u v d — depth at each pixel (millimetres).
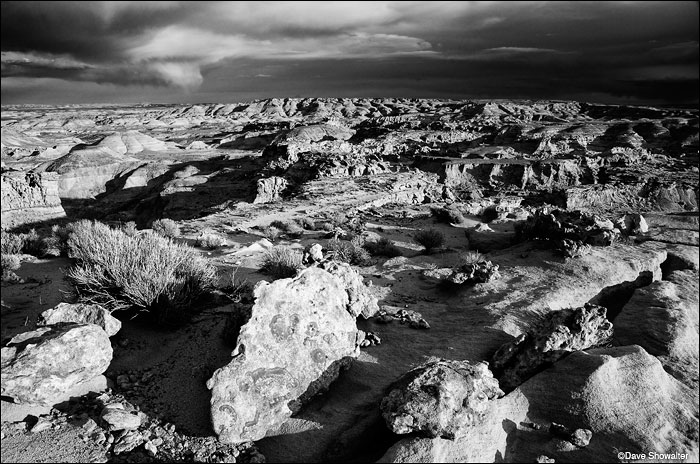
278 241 25781
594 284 15383
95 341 9086
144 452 7527
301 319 9391
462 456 6898
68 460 7246
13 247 20172
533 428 7957
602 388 8453
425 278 17516
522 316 12875
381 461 6734
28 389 8195
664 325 11812
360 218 37719
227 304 12930
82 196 121562
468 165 94438
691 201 73000
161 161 140500
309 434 8039
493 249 23766
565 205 66438
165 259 12953
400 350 10992
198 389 9117
